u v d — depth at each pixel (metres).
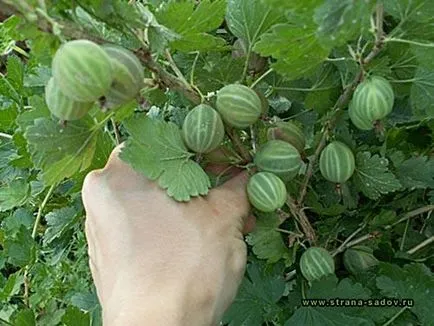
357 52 0.20
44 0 0.16
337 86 0.25
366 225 0.27
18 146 0.27
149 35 0.19
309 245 0.27
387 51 0.21
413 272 0.26
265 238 0.25
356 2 0.15
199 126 0.20
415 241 0.29
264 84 0.25
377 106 0.20
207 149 0.21
